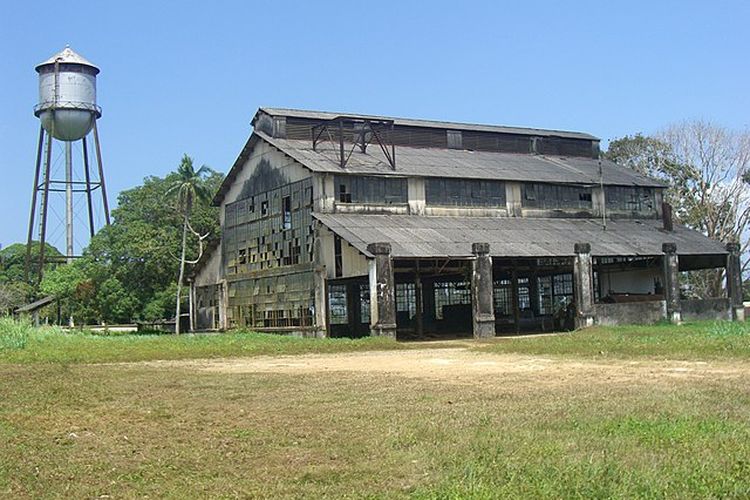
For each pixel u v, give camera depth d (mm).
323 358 28297
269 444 10961
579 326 41688
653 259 49156
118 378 20484
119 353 29719
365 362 25797
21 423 13047
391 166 44750
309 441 11070
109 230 61094
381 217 43219
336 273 41000
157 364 26438
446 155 50656
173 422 13070
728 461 8930
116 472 9562
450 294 52500
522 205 49031
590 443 10094
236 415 13625
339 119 43000
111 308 59750
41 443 11328
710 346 24625
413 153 49500
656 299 47469
